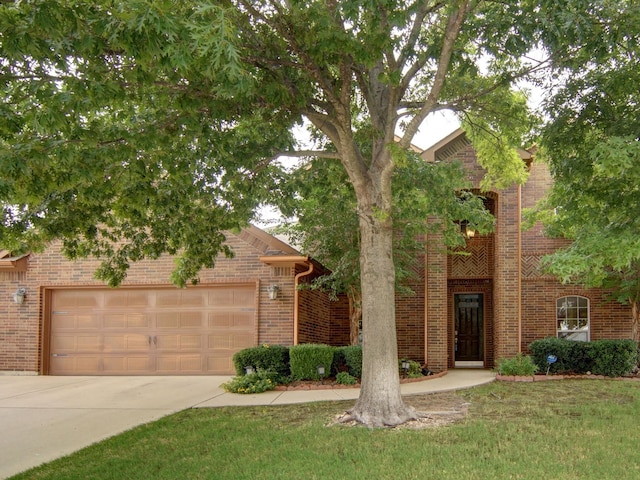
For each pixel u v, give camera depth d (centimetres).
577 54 905
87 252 1047
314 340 1599
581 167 833
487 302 1727
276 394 1158
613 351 1348
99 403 1087
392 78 776
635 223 764
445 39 809
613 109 870
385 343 866
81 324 1523
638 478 604
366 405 859
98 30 560
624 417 875
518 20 798
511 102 1035
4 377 1462
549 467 639
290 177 1121
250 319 1460
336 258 1405
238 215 1080
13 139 661
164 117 849
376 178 899
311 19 747
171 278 1153
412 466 650
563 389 1159
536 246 1633
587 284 1267
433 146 1497
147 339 1495
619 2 775
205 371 1463
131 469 676
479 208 1311
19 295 1509
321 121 934
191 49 556
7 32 551
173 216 1053
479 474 620
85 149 718
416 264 1586
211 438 800
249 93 713
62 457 742
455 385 1245
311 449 728
